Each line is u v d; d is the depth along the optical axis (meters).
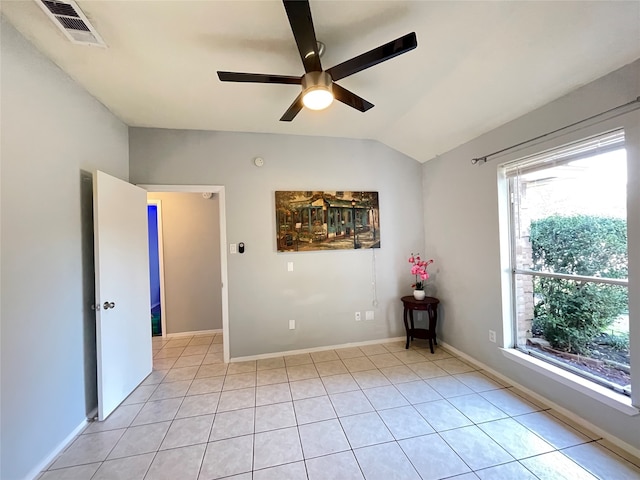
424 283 3.75
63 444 1.89
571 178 2.12
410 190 3.77
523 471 1.61
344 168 3.56
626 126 1.68
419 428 2.00
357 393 2.47
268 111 2.77
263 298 3.33
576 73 1.84
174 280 4.15
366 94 2.50
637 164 1.64
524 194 2.50
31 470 1.63
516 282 2.59
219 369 3.03
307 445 1.86
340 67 1.61
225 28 1.66
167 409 2.31
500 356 2.66
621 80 1.70
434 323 3.31
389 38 1.78
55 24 1.58
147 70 2.05
